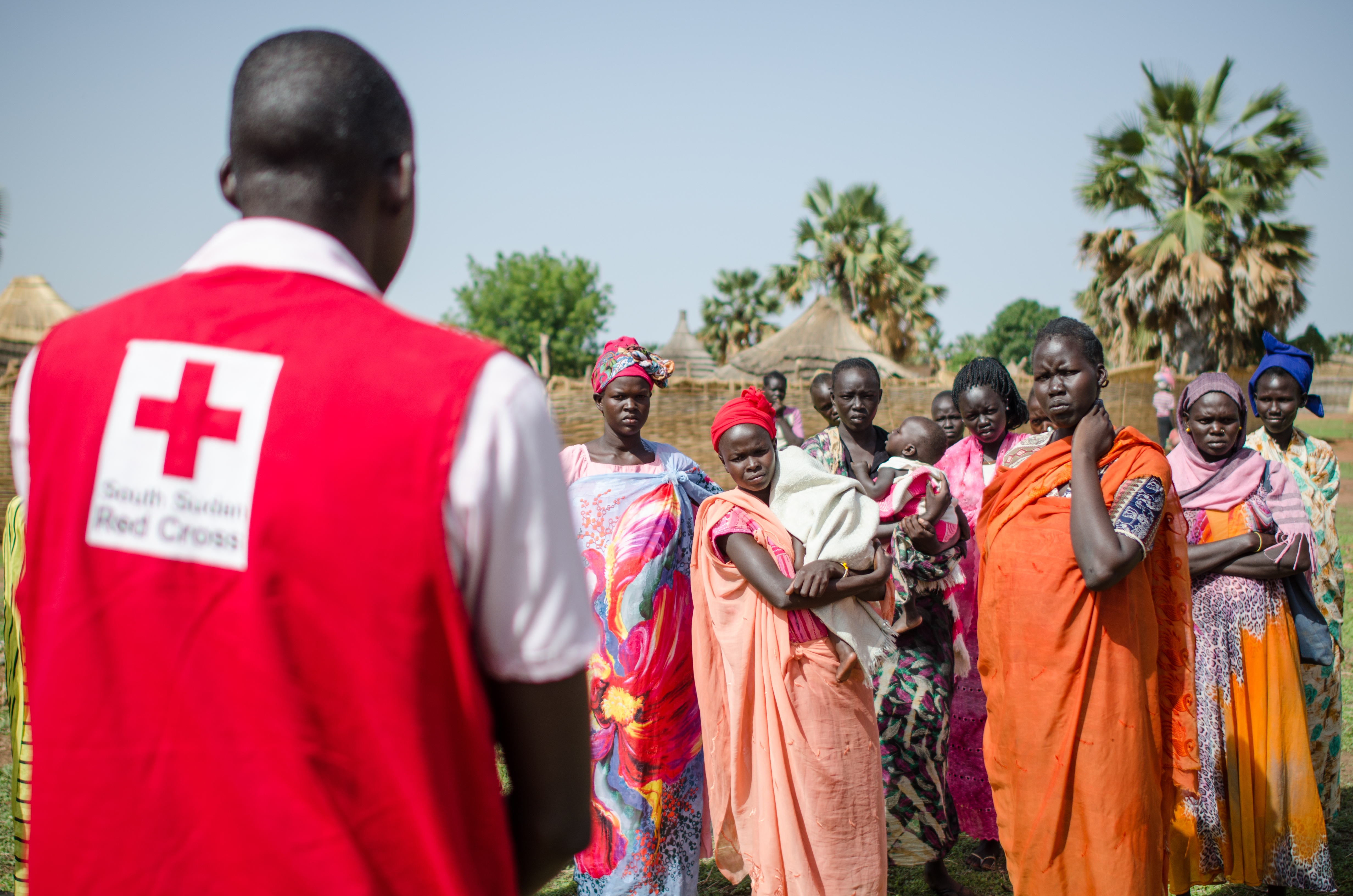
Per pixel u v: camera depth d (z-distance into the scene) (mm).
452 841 1104
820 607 3082
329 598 1061
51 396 1163
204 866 1060
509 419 1099
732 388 13227
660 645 3330
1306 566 3480
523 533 1116
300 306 1124
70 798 1081
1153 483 2754
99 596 1104
